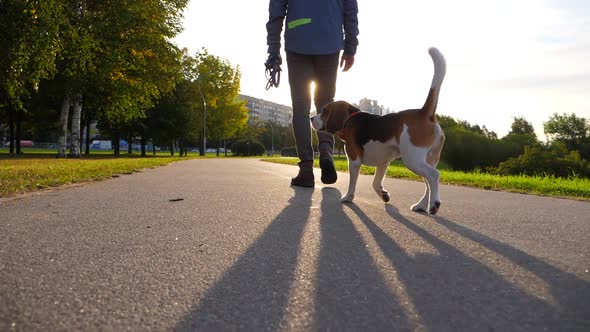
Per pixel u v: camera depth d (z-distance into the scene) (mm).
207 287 1496
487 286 1531
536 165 27875
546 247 2164
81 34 16922
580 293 1461
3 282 1514
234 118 47594
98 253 1956
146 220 2855
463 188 6105
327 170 4855
